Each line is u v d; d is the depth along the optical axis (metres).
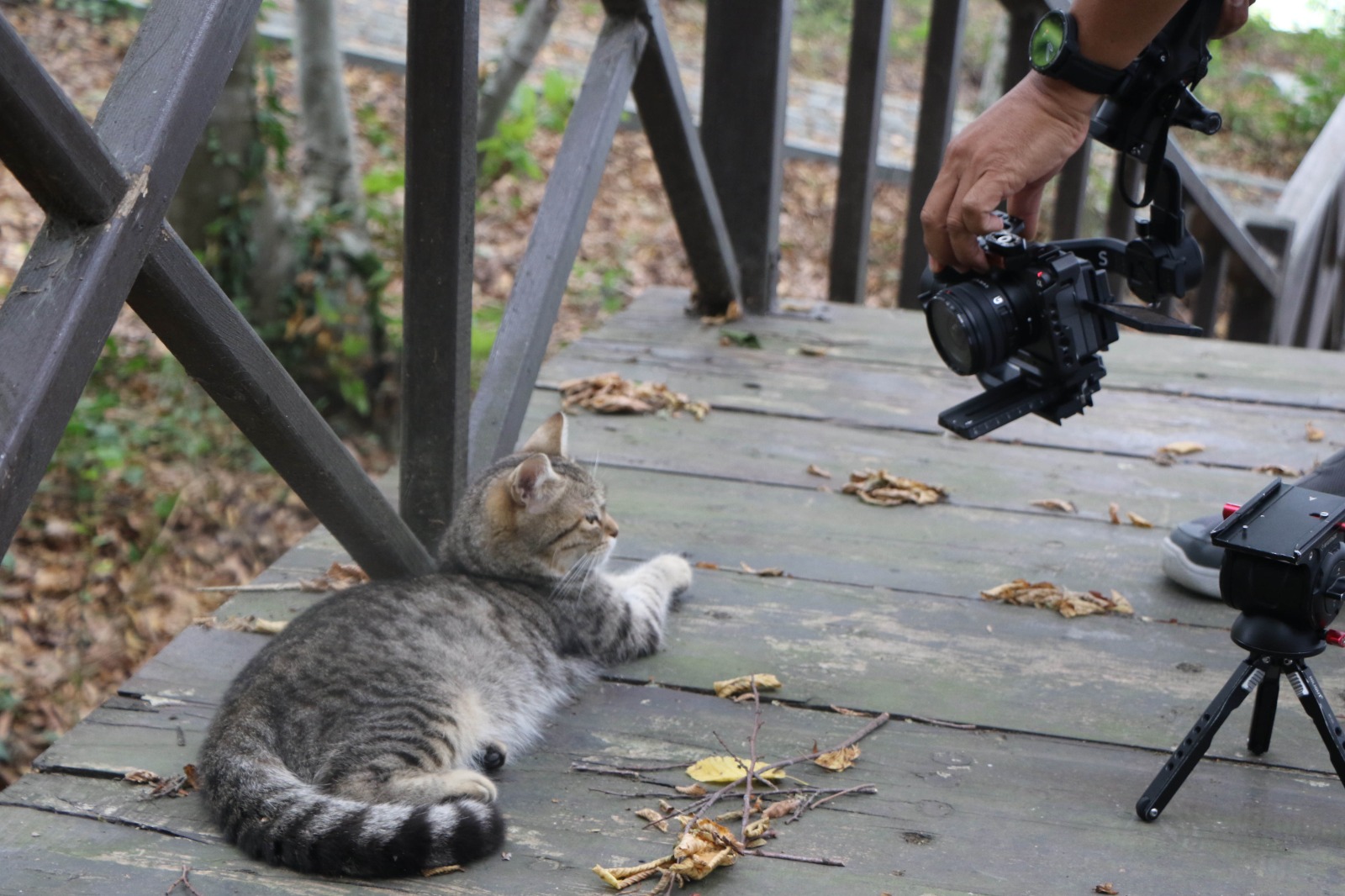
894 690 2.79
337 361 7.52
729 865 2.18
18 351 1.86
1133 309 2.24
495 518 3.03
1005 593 3.21
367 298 7.59
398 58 11.71
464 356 3.04
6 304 1.92
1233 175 11.73
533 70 11.98
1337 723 2.23
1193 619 3.12
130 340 7.80
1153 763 2.52
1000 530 3.61
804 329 5.28
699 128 5.26
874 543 3.53
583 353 4.96
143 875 2.13
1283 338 6.62
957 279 2.45
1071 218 5.82
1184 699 2.76
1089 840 2.27
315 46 7.12
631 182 11.11
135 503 6.80
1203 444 4.22
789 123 12.26
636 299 5.70
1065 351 2.29
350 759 2.38
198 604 6.23
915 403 4.54
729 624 3.09
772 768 2.44
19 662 5.73
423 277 2.92
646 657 2.95
